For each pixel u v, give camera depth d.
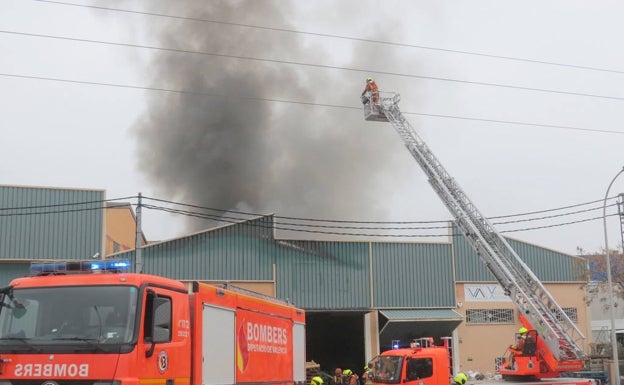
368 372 20.12
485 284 33.94
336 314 32.81
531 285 21.00
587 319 35.16
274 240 30.95
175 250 29.33
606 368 29.39
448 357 16.59
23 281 7.84
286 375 11.90
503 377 19.88
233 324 9.90
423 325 32.28
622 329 53.84
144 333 7.49
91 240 27.58
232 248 30.20
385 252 32.69
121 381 7.10
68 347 7.27
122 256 28.38
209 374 8.95
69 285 7.69
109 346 7.21
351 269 31.91
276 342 11.59
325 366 35.69
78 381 7.14
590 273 35.38
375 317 32.09
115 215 33.88
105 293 7.57
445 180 23.44
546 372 18.98
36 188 27.42
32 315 7.57
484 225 22.31
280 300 12.23
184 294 8.52
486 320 33.59
